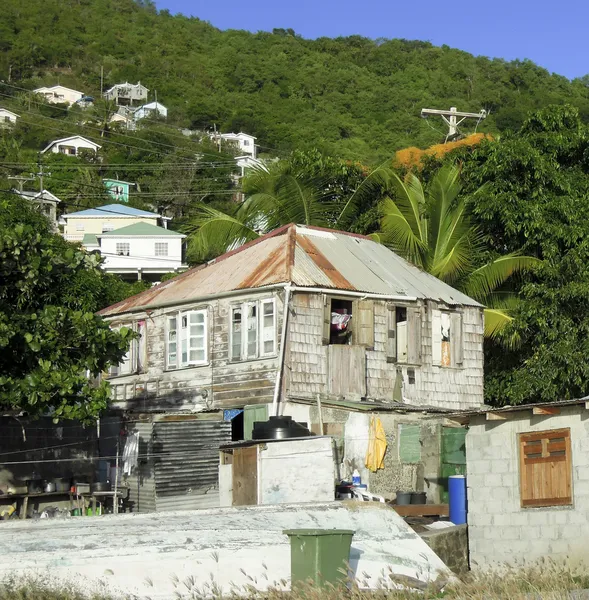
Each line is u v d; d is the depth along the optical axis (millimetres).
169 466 25219
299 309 26766
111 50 158625
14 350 20578
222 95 139000
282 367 26125
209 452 26000
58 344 20781
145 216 79250
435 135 109812
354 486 23406
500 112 114688
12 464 23844
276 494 21266
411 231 34062
